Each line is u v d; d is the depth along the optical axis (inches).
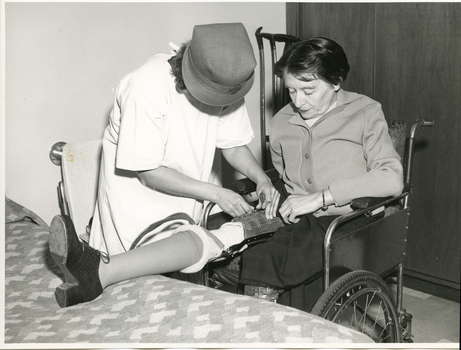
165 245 61.9
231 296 53.5
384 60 105.0
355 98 73.8
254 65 60.7
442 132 98.1
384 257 75.0
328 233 62.7
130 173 70.7
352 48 110.5
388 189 68.6
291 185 77.4
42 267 64.0
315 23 117.6
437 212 101.4
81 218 85.7
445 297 103.3
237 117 76.9
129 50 104.6
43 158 99.0
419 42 98.7
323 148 73.6
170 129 68.1
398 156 72.9
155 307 52.4
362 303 85.4
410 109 102.4
